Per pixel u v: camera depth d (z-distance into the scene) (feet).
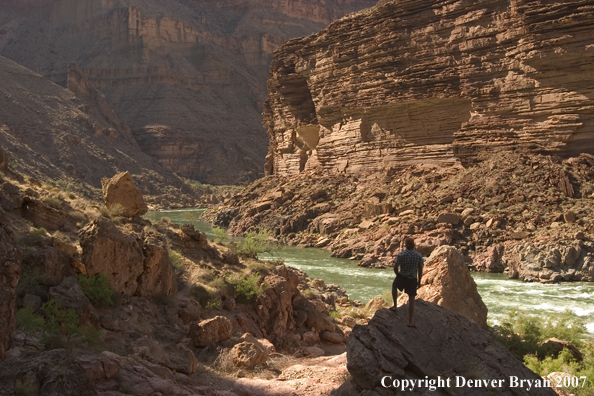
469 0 157.58
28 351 32.65
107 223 49.08
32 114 398.62
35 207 53.83
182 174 494.59
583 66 133.69
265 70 650.43
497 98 149.48
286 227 173.68
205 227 215.92
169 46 607.37
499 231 123.03
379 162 180.55
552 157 137.59
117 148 436.76
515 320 66.18
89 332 40.09
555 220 121.08
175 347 45.11
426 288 63.05
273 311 59.93
